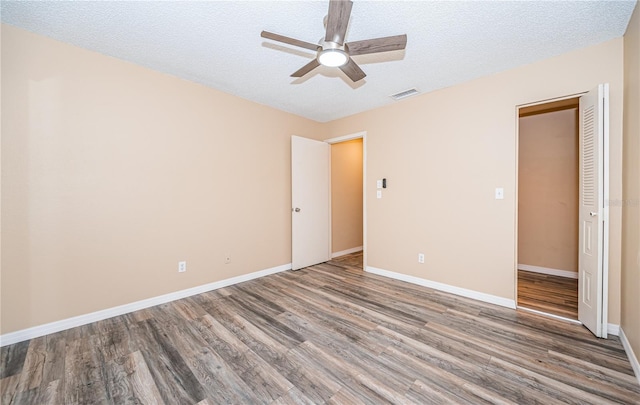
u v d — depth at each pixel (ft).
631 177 5.99
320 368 5.65
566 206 11.62
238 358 5.99
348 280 11.39
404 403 4.71
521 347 6.35
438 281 10.19
